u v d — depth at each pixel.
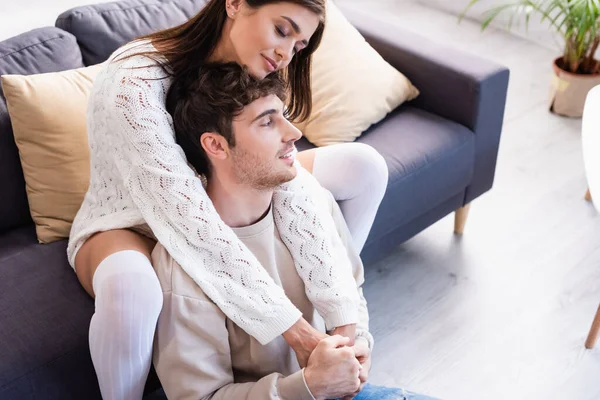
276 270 1.35
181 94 1.27
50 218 1.65
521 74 3.21
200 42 1.30
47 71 1.71
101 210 1.41
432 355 1.94
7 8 2.30
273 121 1.23
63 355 1.39
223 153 1.24
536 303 2.10
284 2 1.20
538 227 2.39
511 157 2.71
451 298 2.11
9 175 1.66
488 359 1.92
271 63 1.27
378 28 2.25
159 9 1.94
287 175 1.26
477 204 2.49
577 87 2.84
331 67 2.06
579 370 1.90
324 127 2.02
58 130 1.62
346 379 1.22
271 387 1.21
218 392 1.24
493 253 2.28
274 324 1.27
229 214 1.32
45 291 1.49
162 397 1.73
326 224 1.40
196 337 1.25
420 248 2.30
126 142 1.28
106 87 1.30
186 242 1.27
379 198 1.63
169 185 1.26
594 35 2.71
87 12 1.82
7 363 1.35
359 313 1.45
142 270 1.24
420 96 2.17
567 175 2.62
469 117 2.07
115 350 1.23
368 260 2.01
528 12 2.91
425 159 1.97
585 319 2.05
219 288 1.25
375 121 2.05
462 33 3.52
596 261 2.25
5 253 1.62
